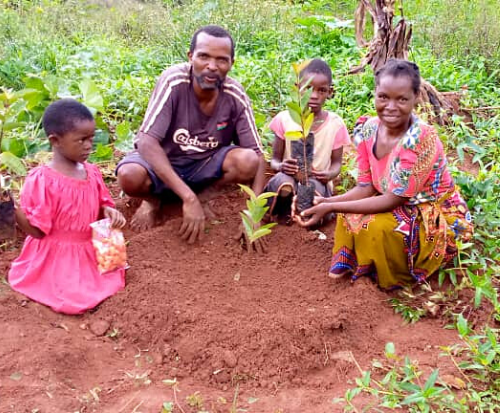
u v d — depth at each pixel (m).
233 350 2.95
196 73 3.73
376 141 3.40
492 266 3.58
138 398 2.69
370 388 2.66
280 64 6.43
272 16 8.81
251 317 3.15
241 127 4.04
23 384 2.68
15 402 2.58
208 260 3.70
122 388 2.75
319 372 2.96
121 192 4.52
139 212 4.12
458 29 7.97
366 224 3.33
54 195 3.21
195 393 2.72
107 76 6.35
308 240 3.90
